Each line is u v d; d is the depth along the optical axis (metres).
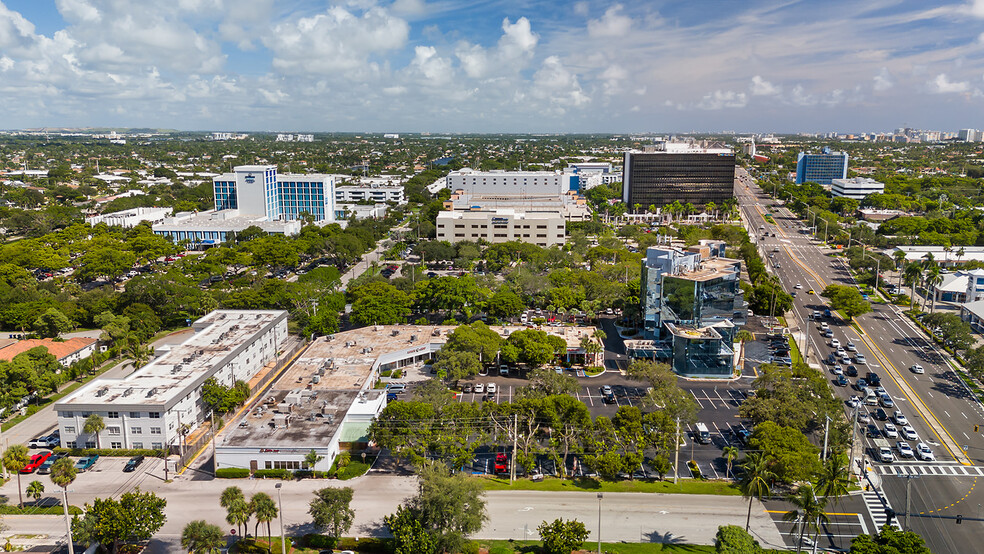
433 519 102.62
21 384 161.75
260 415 144.00
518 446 136.38
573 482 129.50
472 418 135.12
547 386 151.50
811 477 116.44
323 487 127.00
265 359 196.25
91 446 140.88
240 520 102.12
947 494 124.75
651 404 149.12
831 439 132.50
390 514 116.12
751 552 97.38
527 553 105.25
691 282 196.50
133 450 139.38
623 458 127.69
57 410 139.38
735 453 130.12
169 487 126.88
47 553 104.12
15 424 153.88
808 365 179.12
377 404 152.12
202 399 155.38
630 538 110.62
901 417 155.50
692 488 127.06
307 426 139.62
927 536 110.88
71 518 114.44
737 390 177.00
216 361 164.88
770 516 117.81
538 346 181.62
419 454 128.25
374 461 137.50
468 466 135.62
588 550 106.56
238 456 131.25
